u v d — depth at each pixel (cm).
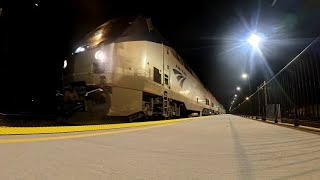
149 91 931
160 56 1085
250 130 571
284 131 542
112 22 867
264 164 206
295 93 685
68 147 278
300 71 635
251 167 196
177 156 240
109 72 749
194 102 1816
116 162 211
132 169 188
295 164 206
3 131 348
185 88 1538
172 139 381
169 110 1187
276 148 289
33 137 346
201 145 314
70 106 777
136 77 845
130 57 835
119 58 789
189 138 396
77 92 773
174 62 1322
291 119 730
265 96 1203
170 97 1201
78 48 806
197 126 729
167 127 683
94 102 746
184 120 1229
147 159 225
